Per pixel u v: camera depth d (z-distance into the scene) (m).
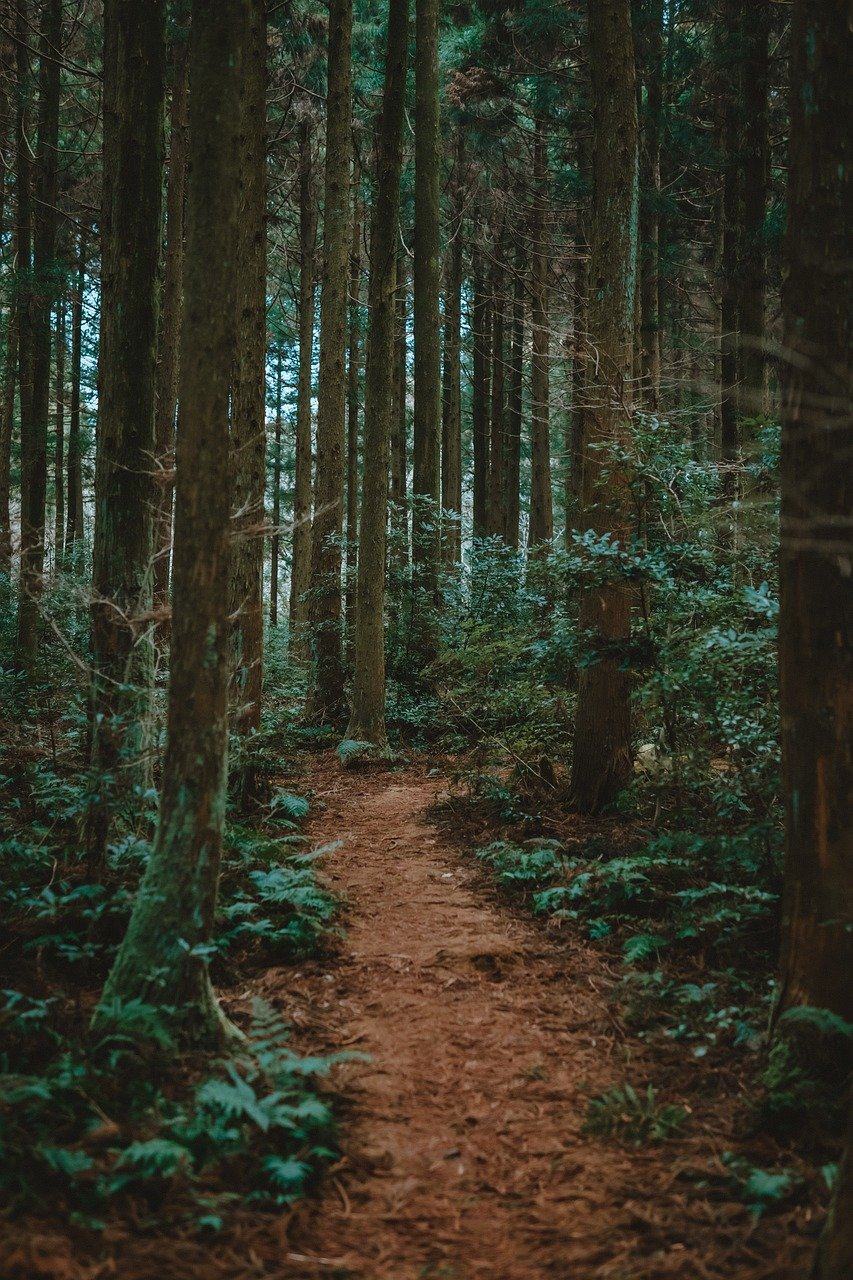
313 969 4.82
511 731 9.20
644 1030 4.18
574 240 16.91
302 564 18.42
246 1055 3.74
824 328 3.44
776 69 11.83
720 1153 3.19
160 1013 3.69
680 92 14.86
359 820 8.30
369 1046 4.01
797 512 3.50
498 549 13.19
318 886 6.15
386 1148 3.25
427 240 14.12
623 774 7.59
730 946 4.80
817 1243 2.40
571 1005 4.45
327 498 13.11
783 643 3.62
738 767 5.75
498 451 20.09
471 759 10.23
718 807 5.85
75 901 5.02
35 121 15.49
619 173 7.55
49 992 4.09
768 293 13.07
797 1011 3.40
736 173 12.59
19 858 5.34
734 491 6.88
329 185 12.58
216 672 3.89
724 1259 2.61
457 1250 2.70
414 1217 2.87
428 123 14.05
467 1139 3.32
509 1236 2.78
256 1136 3.18
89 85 16.00
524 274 19.17
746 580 6.21
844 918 3.50
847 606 3.44
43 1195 2.71
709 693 5.64
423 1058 3.92
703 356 15.46
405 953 5.07
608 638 6.86
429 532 13.86
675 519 6.61
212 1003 3.89
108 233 5.84
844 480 3.40
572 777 7.81
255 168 8.11
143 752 5.45
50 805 6.69
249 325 8.09
